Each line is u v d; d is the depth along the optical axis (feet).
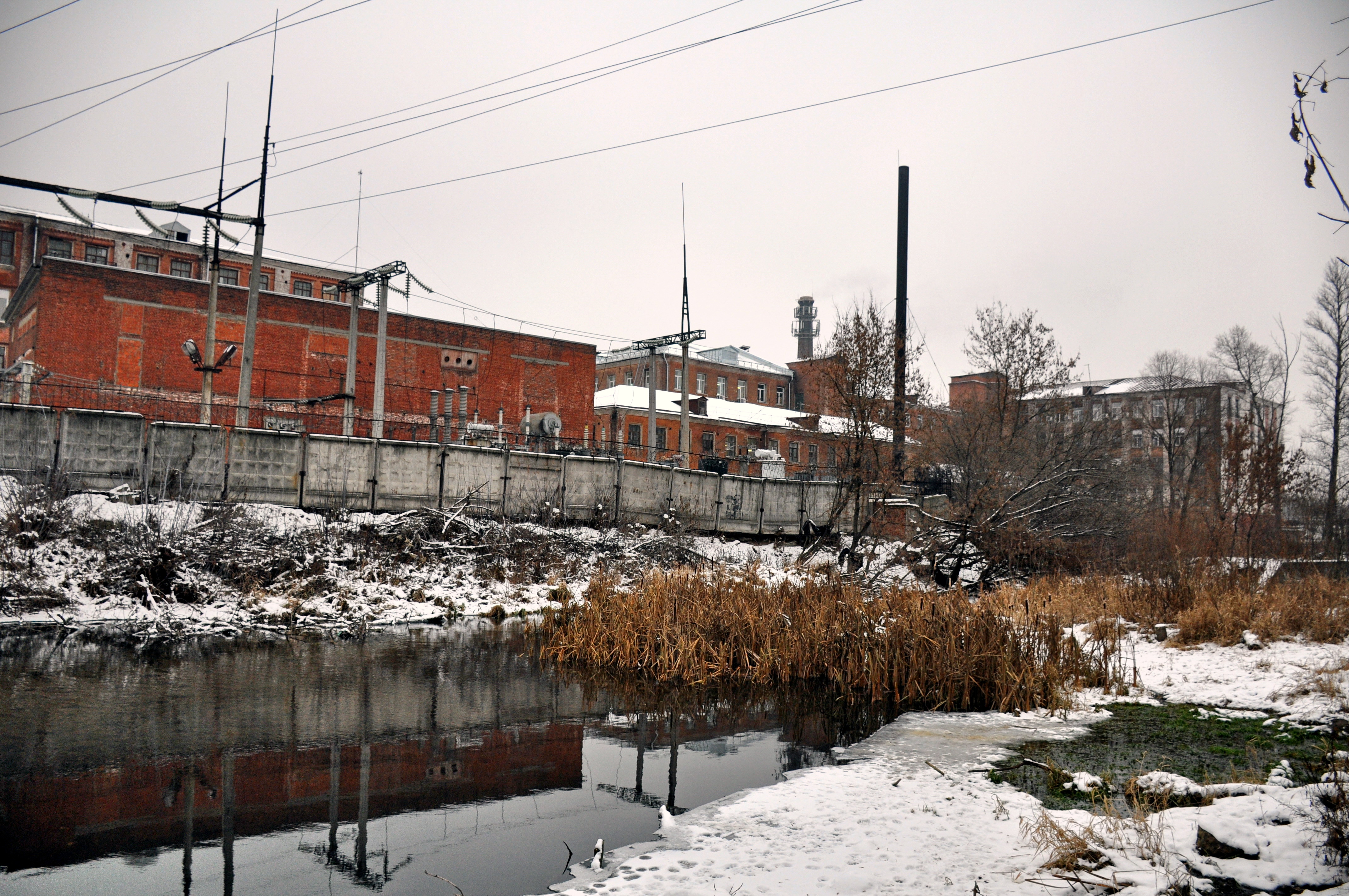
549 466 89.25
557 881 18.69
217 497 70.79
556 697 39.55
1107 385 234.38
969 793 24.34
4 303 158.10
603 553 83.25
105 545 57.21
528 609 67.10
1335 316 135.74
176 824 22.00
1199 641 48.42
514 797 24.94
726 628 47.14
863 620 45.01
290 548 65.05
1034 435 103.96
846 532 97.91
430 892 18.12
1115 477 97.71
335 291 183.21
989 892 16.58
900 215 102.99
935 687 40.09
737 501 105.09
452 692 39.32
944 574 80.38
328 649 49.06
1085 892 16.26
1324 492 79.30
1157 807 22.33
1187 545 66.64
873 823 21.67
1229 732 32.24
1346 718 31.63
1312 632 46.01
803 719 36.45
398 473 79.77
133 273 121.08
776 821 21.89
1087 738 31.58
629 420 187.42
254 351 128.57
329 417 119.85
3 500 57.06
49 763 26.32
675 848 19.93
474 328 154.40
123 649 45.68
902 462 84.33
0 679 37.11
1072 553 81.15
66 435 66.39
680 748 31.35
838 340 85.81
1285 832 17.75
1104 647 41.93
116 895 17.69
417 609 63.41
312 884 18.52
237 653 46.37
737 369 256.73
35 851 19.92
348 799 24.41
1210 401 163.73
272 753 28.55
